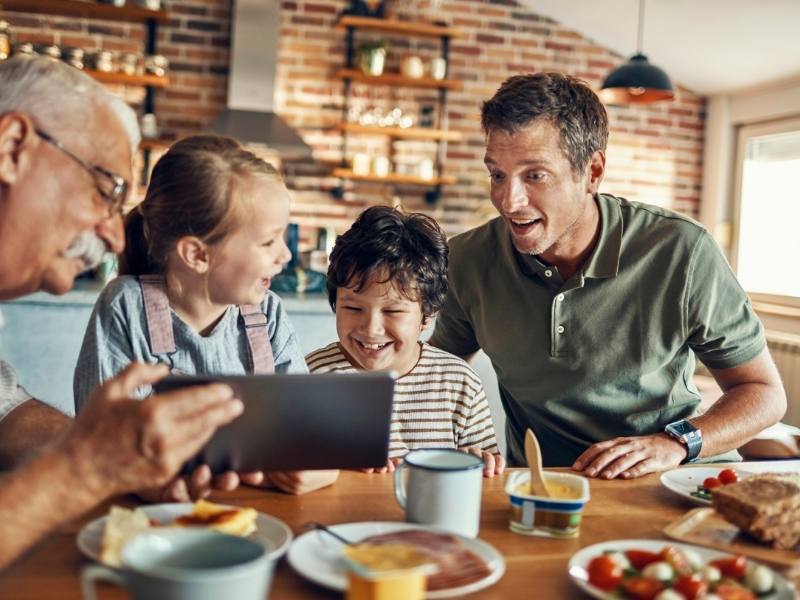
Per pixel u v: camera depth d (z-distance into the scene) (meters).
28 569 0.90
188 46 5.25
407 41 5.60
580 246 1.81
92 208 1.03
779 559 1.01
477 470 1.07
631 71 4.21
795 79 5.05
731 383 1.85
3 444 1.31
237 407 0.85
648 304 1.80
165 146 5.06
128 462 0.81
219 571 0.68
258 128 5.05
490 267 1.95
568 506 1.08
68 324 3.60
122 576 0.72
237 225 1.37
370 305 1.62
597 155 1.75
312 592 0.87
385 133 5.48
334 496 1.22
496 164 1.69
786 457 2.65
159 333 1.40
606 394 1.84
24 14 4.98
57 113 0.99
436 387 1.74
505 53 5.73
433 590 0.85
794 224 5.16
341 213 5.58
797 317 4.85
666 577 0.88
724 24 4.62
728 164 5.76
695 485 1.35
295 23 5.41
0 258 1.02
